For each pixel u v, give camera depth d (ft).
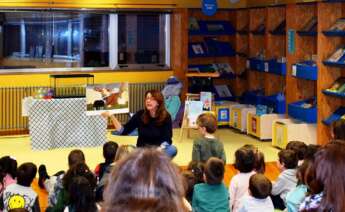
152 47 35.12
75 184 11.30
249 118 31.37
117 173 4.59
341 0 25.02
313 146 14.84
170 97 30.89
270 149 28.19
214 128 18.74
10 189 14.34
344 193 6.48
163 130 19.03
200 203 13.93
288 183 15.30
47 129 27.30
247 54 34.78
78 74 31.86
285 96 30.14
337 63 25.00
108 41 34.22
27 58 32.68
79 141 27.86
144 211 4.39
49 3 32.27
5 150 27.55
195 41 35.81
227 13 36.29
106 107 23.84
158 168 4.55
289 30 28.86
